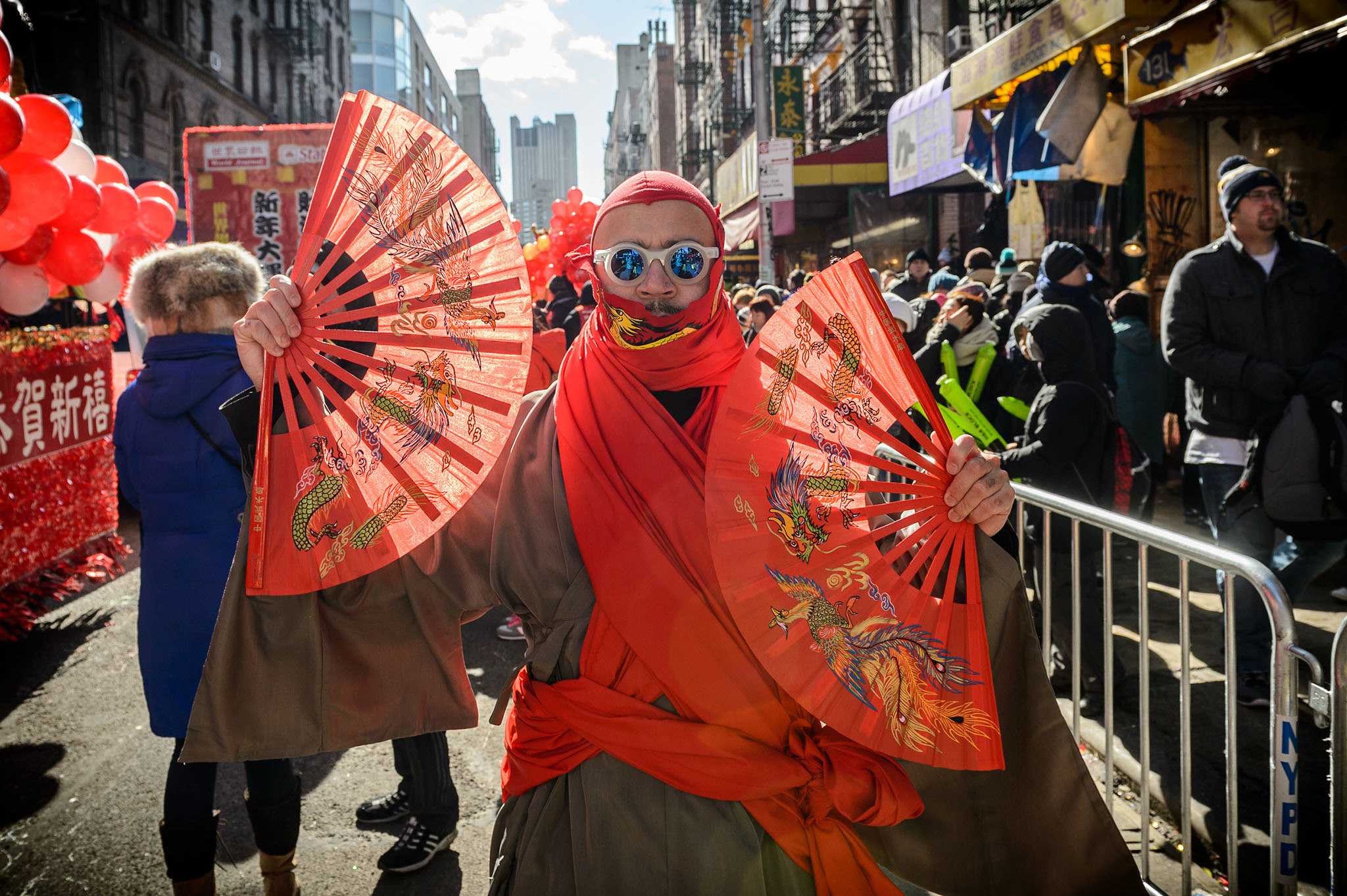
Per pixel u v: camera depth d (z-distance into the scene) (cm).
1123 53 498
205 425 226
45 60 2531
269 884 232
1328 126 528
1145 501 378
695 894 132
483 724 370
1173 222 610
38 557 502
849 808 137
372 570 152
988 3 1111
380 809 297
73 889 264
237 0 3609
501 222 140
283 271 892
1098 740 318
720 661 135
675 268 142
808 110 2242
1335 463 321
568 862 140
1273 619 186
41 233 384
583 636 142
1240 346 340
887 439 133
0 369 472
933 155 945
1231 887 206
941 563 138
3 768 335
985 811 162
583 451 145
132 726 370
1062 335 346
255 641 156
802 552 133
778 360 130
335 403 146
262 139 883
